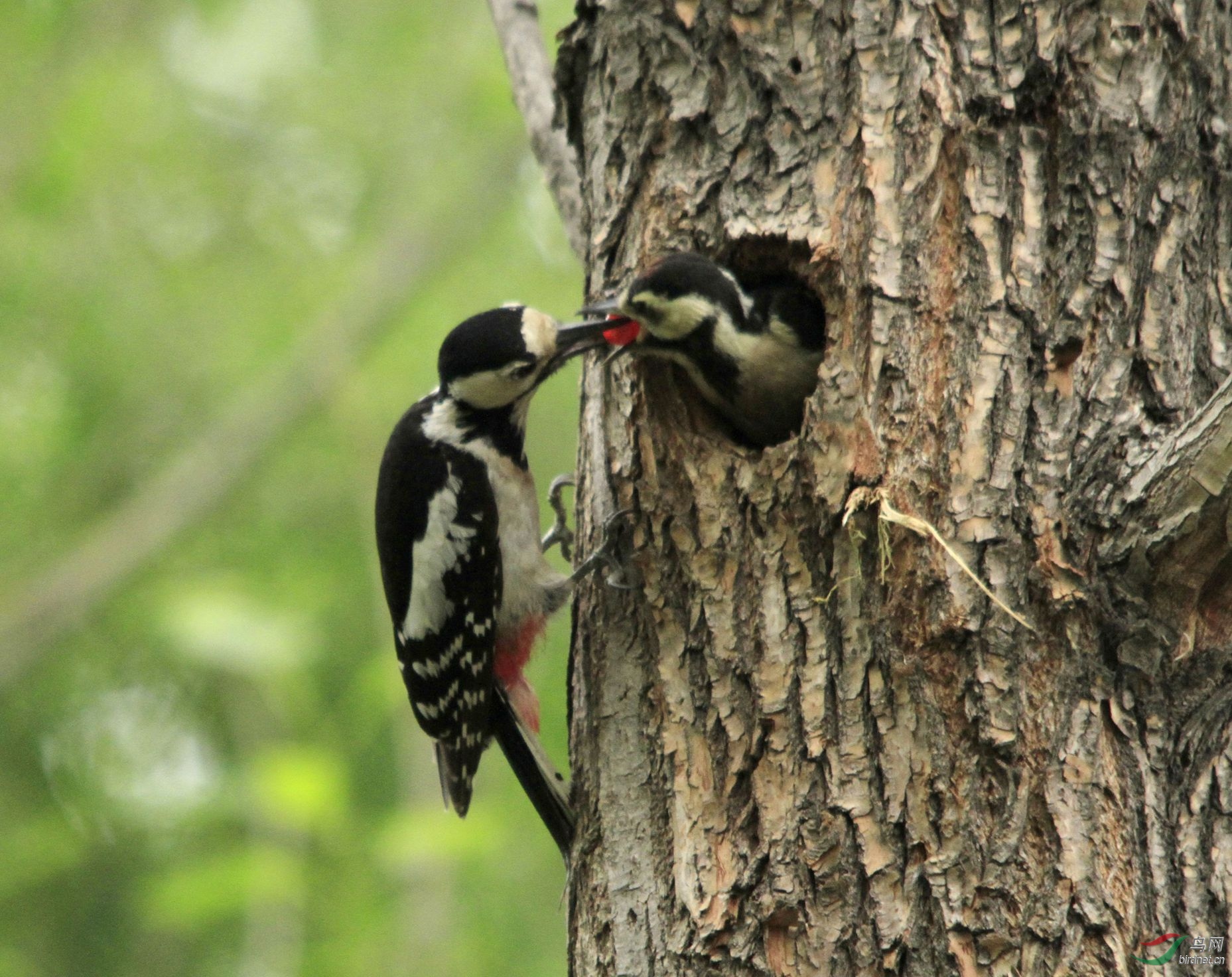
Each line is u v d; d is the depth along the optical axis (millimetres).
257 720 20047
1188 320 8273
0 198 22641
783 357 9320
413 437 11008
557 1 21656
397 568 10953
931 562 7770
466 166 23516
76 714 20969
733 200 9031
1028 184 8336
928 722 7676
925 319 8234
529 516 11133
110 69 23266
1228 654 7645
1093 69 8422
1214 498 7309
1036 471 7855
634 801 8609
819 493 8148
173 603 19312
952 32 8633
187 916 16203
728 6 9180
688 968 7957
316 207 23516
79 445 22125
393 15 23766
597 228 9734
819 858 7688
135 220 22875
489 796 18328
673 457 8828
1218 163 8672
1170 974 7188
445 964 16656
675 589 8680
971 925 7359
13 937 19125
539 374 10766
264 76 23547
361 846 17094
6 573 21219
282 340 22688
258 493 21906
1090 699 7594
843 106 8797
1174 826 7453
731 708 8258
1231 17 8891
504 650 11070
